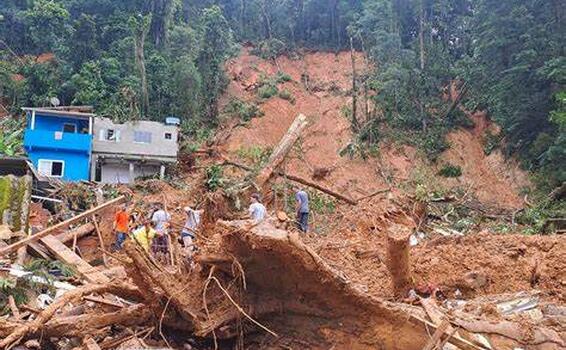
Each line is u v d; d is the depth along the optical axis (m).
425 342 6.02
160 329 6.03
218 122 42.56
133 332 6.27
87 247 14.24
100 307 7.10
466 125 40.84
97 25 42.56
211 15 45.00
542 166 31.69
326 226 16.50
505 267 10.02
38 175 22.02
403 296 8.70
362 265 10.51
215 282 6.11
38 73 38.81
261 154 34.31
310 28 54.69
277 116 44.38
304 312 6.16
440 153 38.78
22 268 9.20
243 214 13.17
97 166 33.69
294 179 17.14
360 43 51.59
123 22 42.84
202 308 6.02
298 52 53.00
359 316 6.12
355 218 15.26
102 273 9.66
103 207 11.16
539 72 31.89
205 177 20.64
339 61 51.22
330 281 5.94
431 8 47.31
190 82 41.09
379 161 38.03
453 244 11.28
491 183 36.06
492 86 35.78
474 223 18.91
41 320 5.93
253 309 6.09
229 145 39.22
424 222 15.71
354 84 41.78
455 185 36.09
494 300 8.33
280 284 6.06
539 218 19.47
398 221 13.48
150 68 41.44
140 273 6.07
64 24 41.16
